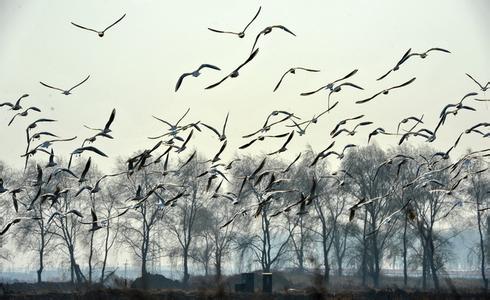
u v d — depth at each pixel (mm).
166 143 43875
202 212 120188
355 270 147000
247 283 81500
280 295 75625
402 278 134875
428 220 115062
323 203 120188
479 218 118312
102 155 42094
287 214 113750
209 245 123750
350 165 110750
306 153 116188
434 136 47906
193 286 94938
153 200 114188
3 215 118750
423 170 110625
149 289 72250
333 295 71312
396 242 136000
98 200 119562
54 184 111688
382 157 112812
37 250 122375
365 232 118062
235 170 119000
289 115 43625
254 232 125938
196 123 43656
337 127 46875
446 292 79875
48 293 79688
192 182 113688
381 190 111562
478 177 112625
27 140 43188
